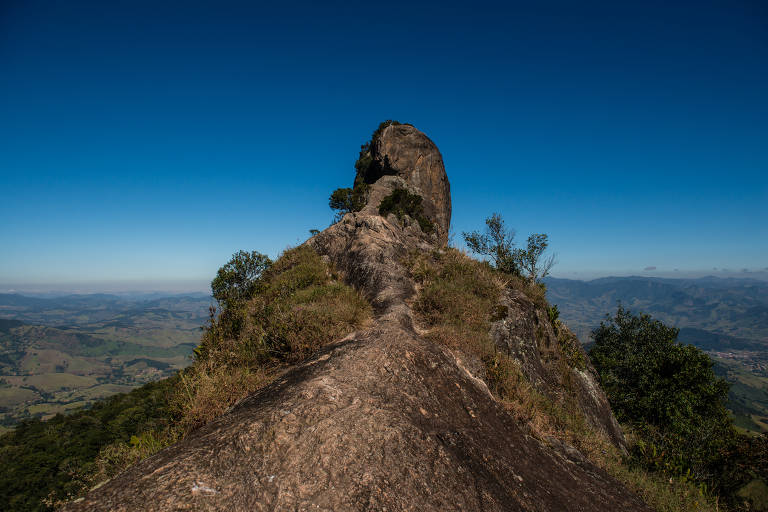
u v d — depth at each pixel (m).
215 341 8.07
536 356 10.46
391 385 4.31
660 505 5.51
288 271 13.47
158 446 4.68
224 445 2.90
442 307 9.77
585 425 8.18
